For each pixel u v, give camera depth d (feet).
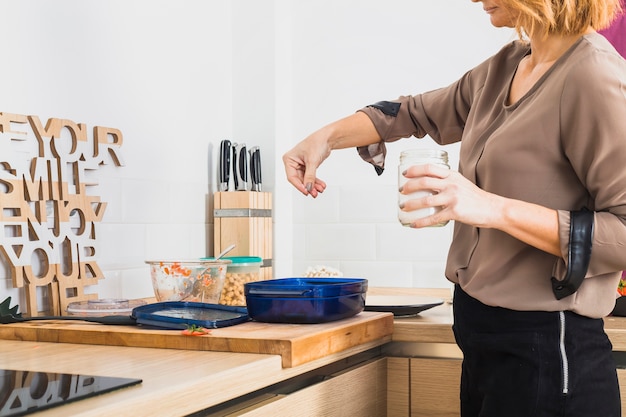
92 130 6.48
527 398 4.06
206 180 8.21
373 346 5.33
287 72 8.96
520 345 4.08
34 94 5.90
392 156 8.71
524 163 4.03
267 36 8.68
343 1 8.89
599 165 3.77
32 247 5.66
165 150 7.52
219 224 8.06
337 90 8.92
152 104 7.33
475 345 4.33
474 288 4.28
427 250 8.59
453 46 8.54
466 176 4.44
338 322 5.07
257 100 8.73
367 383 5.40
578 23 4.07
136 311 5.00
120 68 6.88
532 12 4.01
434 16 8.60
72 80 6.29
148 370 3.82
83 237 6.18
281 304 4.92
